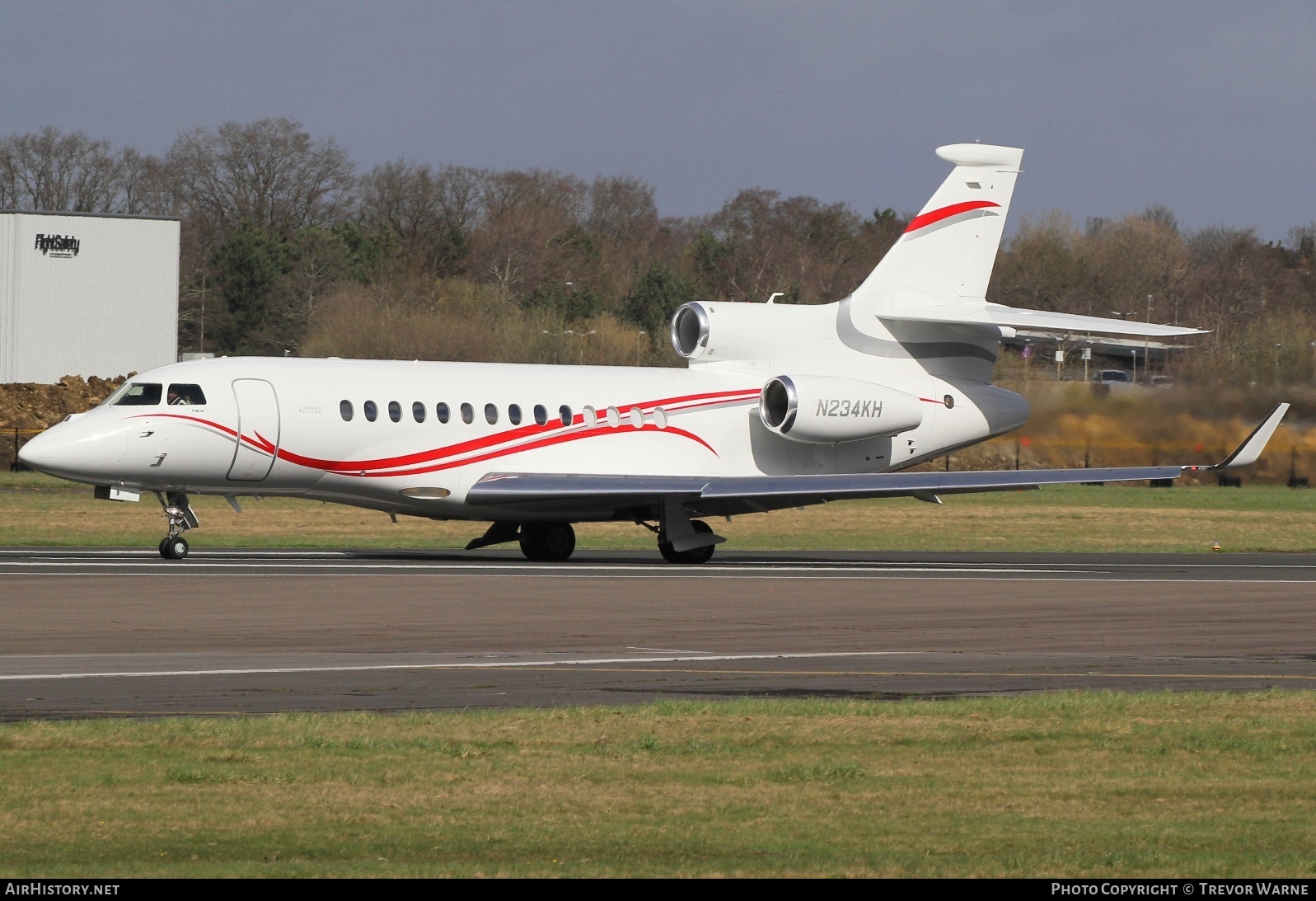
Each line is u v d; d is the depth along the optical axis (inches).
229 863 1274.6
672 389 4709.6
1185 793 1582.2
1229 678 2410.2
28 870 1246.9
